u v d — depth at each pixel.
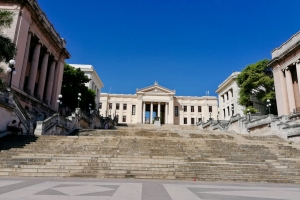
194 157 11.40
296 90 31.61
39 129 15.96
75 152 11.70
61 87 34.53
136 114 69.56
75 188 6.03
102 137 14.21
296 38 30.45
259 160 11.27
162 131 23.75
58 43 30.77
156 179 8.73
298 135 18.03
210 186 7.24
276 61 33.69
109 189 6.00
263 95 39.47
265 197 5.39
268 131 22.72
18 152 11.13
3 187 5.97
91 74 51.97
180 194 5.52
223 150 12.91
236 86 51.38
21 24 21.73
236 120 29.12
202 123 40.22
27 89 24.28
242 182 8.67
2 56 14.25
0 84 14.73
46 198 4.61
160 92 68.31
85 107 39.31
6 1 21.83
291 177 9.27
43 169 9.11
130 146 13.02
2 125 14.06
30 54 27.64
